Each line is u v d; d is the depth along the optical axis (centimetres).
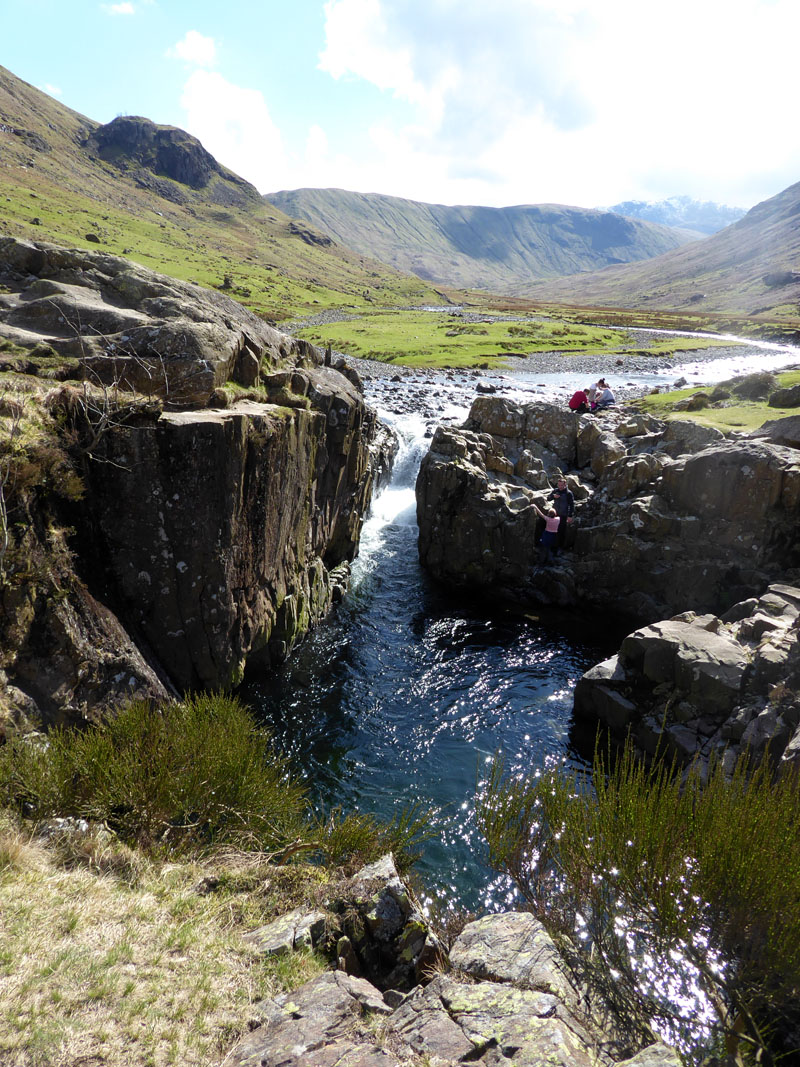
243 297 12975
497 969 631
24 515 999
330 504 1878
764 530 1728
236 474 1277
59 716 991
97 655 1065
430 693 1520
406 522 2592
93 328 1401
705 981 622
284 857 810
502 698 1510
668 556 1859
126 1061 480
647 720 1296
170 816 833
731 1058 563
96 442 1118
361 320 10769
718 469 1800
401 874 880
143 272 1631
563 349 7300
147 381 1301
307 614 1691
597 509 2072
